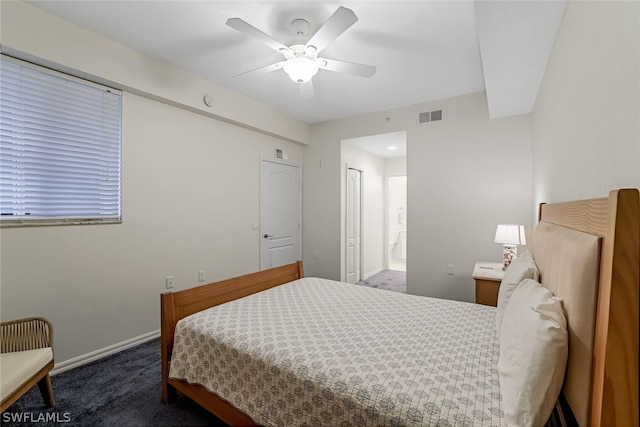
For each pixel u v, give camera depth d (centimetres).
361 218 525
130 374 216
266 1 194
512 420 87
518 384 90
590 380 76
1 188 201
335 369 123
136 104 271
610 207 71
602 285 74
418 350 139
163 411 174
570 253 94
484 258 344
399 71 290
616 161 89
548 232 140
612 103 92
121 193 260
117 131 259
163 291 292
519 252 322
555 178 186
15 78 205
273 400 130
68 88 229
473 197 350
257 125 380
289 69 218
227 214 360
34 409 175
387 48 248
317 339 150
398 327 168
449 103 362
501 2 149
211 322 170
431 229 374
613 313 67
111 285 253
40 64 213
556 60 178
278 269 272
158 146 288
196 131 323
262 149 409
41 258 214
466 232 354
